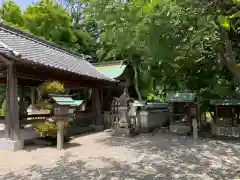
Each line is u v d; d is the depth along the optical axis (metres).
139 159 6.08
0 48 6.58
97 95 12.55
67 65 9.51
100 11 7.37
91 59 20.70
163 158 6.20
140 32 7.14
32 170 5.07
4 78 9.53
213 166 5.47
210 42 7.34
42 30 17.08
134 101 11.83
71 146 7.66
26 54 7.50
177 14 5.84
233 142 8.45
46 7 17.27
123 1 7.11
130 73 16.75
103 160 5.93
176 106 10.48
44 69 7.89
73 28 19.81
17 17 16.94
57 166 5.37
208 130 11.12
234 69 5.27
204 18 5.04
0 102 15.87
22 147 7.01
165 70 12.51
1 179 4.53
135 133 10.52
